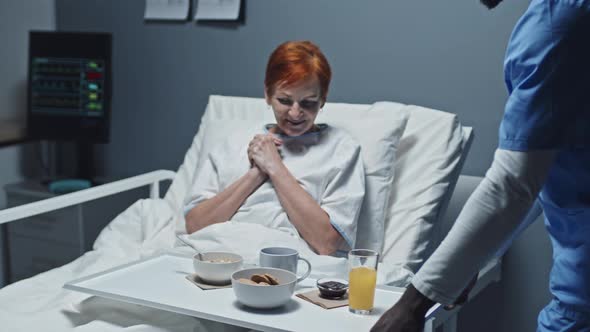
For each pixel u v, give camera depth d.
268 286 1.18
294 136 1.78
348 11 2.23
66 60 2.63
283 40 2.37
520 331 2.09
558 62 0.89
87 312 1.38
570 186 0.99
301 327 1.13
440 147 1.86
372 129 1.84
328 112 2.04
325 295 1.27
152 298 1.26
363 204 1.76
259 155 1.72
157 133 2.70
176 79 2.61
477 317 2.15
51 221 2.52
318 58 1.70
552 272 1.11
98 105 2.61
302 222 1.64
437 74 2.12
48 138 2.68
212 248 1.61
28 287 1.54
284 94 1.70
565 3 0.89
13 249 2.62
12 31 2.81
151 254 1.70
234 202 1.71
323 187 1.71
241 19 2.43
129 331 1.24
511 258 2.06
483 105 2.06
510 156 0.92
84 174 2.71
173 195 2.09
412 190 1.83
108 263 1.71
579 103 0.90
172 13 2.55
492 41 2.02
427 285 0.97
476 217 0.94
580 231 1.03
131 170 2.78
